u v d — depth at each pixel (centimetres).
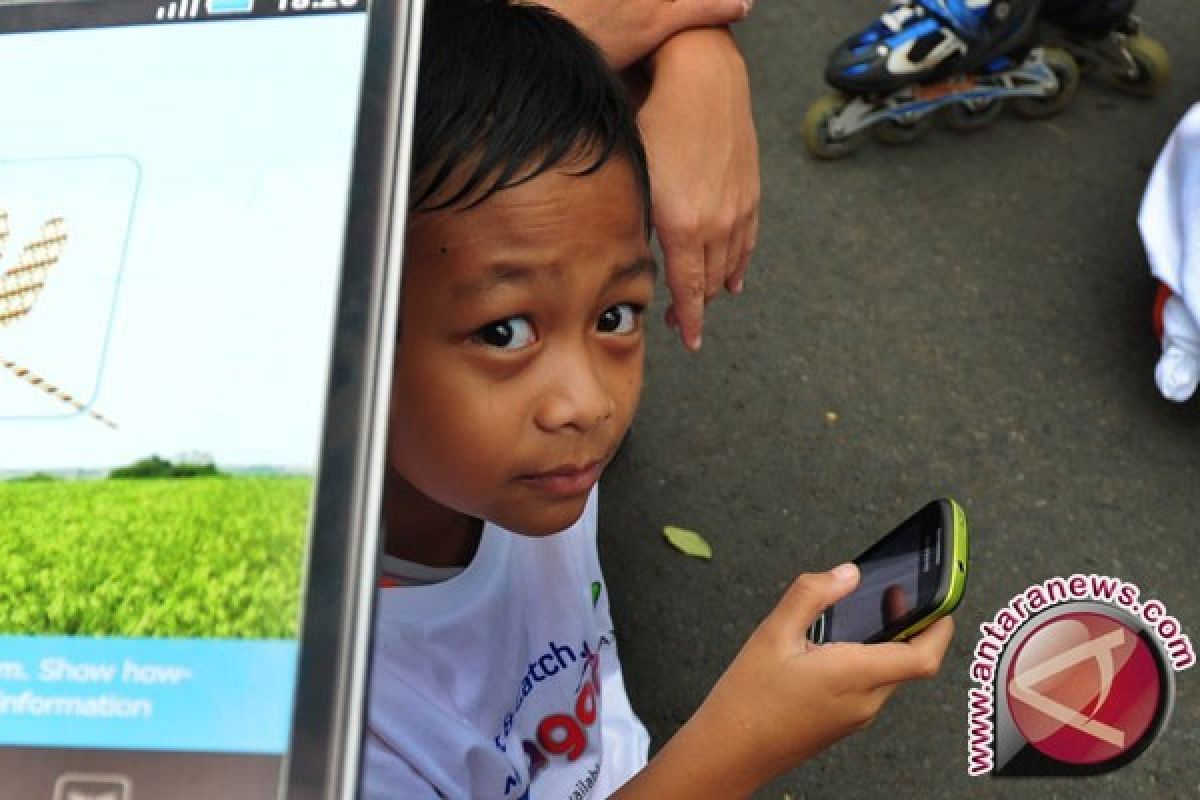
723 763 85
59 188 58
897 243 205
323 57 59
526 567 106
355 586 48
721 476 179
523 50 72
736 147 110
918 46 198
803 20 240
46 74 61
